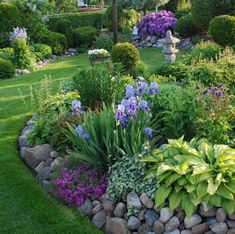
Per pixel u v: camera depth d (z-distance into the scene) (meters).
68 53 16.03
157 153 4.02
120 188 3.79
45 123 5.53
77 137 4.36
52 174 4.61
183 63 9.63
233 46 10.70
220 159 3.69
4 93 8.97
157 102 5.14
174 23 16.27
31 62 12.51
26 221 3.98
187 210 3.43
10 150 5.51
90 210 4.03
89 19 19.02
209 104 4.73
